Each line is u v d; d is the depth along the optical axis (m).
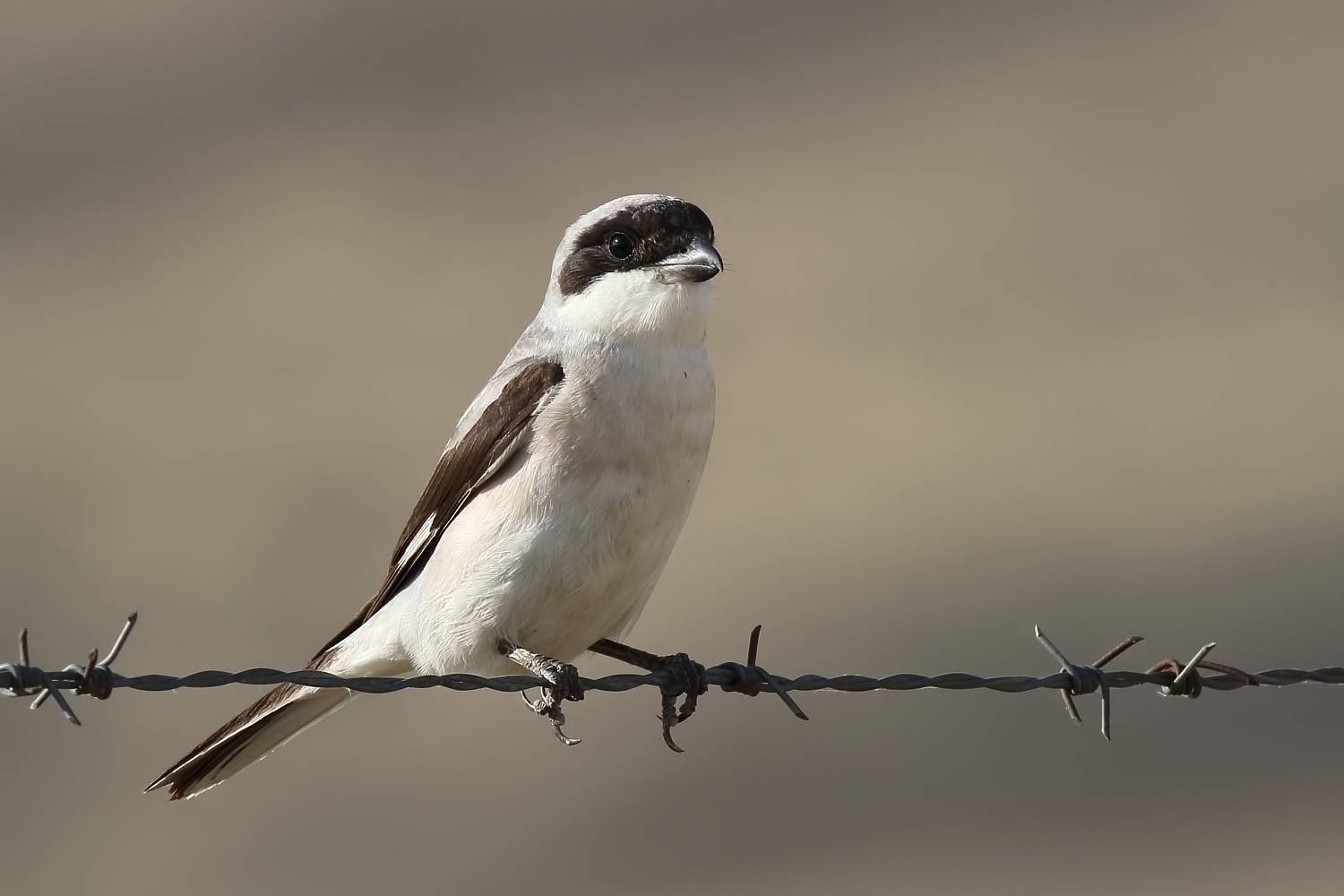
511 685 5.82
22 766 13.16
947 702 13.75
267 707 6.41
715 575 16.47
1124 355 20.72
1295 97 28.03
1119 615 15.24
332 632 15.77
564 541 6.16
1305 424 18.95
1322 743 12.94
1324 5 30.91
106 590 16.36
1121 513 17.30
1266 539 16.36
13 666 5.04
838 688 5.89
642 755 13.33
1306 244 23.58
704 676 6.03
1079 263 23.42
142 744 13.59
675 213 6.52
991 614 15.45
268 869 12.09
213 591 16.45
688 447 6.35
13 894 11.84
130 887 11.96
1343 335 20.70
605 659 13.77
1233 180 25.61
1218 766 12.62
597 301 6.40
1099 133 27.44
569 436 6.19
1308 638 14.60
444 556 6.32
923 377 20.34
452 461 6.41
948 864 11.73
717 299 6.53
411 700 13.99
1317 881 11.06
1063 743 13.15
